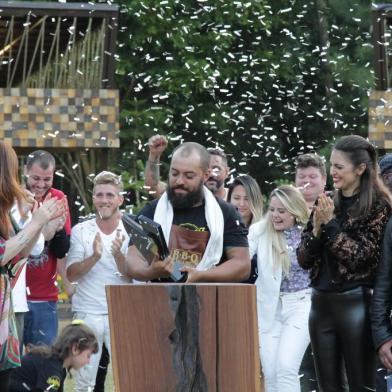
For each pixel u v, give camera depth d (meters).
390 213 10.67
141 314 8.84
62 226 13.80
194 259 9.93
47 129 25.47
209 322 8.78
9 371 9.90
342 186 10.77
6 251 9.66
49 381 11.77
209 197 10.09
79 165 28.12
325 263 10.77
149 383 8.83
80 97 25.48
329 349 10.73
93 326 14.14
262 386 14.12
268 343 13.17
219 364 8.77
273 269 13.17
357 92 42.62
